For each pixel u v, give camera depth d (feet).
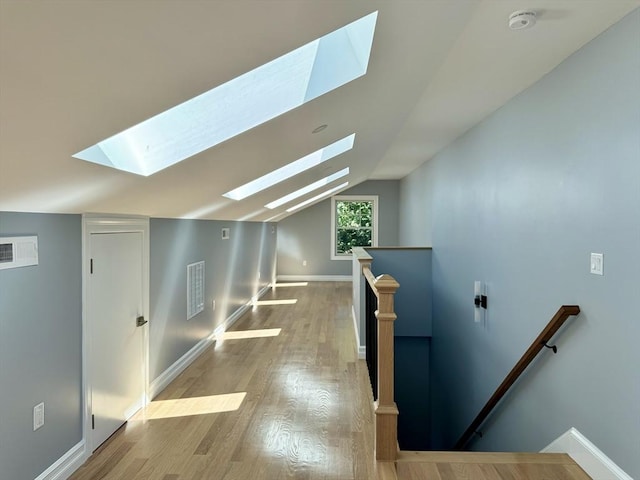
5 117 3.87
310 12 4.35
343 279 32.30
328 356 14.15
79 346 7.88
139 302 10.21
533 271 9.79
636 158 6.31
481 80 9.61
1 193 5.39
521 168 10.44
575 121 8.00
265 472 7.55
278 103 7.55
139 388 10.18
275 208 22.56
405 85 8.75
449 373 17.04
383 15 5.30
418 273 19.99
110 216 8.90
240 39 4.30
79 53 3.42
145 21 3.34
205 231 15.24
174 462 7.91
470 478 7.11
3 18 2.75
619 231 6.71
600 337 7.20
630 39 6.46
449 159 17.26
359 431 9.02
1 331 6.02
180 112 7.55
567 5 6.23
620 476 6.59
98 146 6.02
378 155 18.47
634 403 6.33
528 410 9.98
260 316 20.17
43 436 6.89
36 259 6.73
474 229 14.07
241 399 10.73
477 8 6.27
